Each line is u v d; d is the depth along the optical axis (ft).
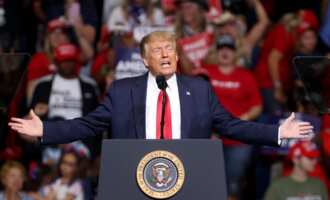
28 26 85.20
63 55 76.02
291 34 81.97
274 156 74.64
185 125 45.80
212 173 41.50
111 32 80.18
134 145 41.68
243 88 76.23
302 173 72.84
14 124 45.60
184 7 80.07
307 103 77.15
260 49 83.05
